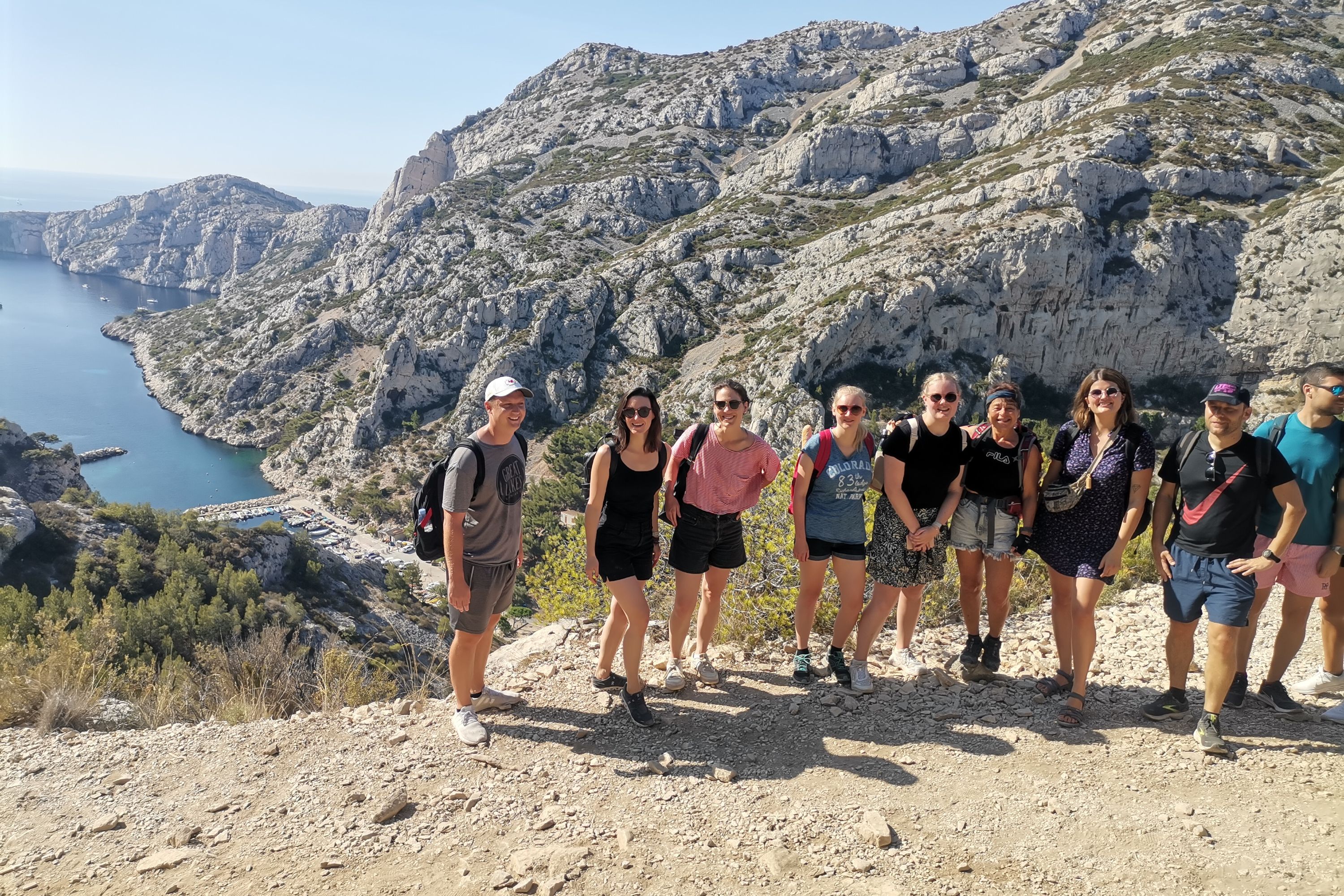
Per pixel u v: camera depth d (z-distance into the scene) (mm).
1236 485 4066
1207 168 95000
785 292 113000
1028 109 132000
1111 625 6234
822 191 143375
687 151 181375
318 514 103438
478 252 149375
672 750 4172
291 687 5637
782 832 3395
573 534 8258
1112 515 4414
